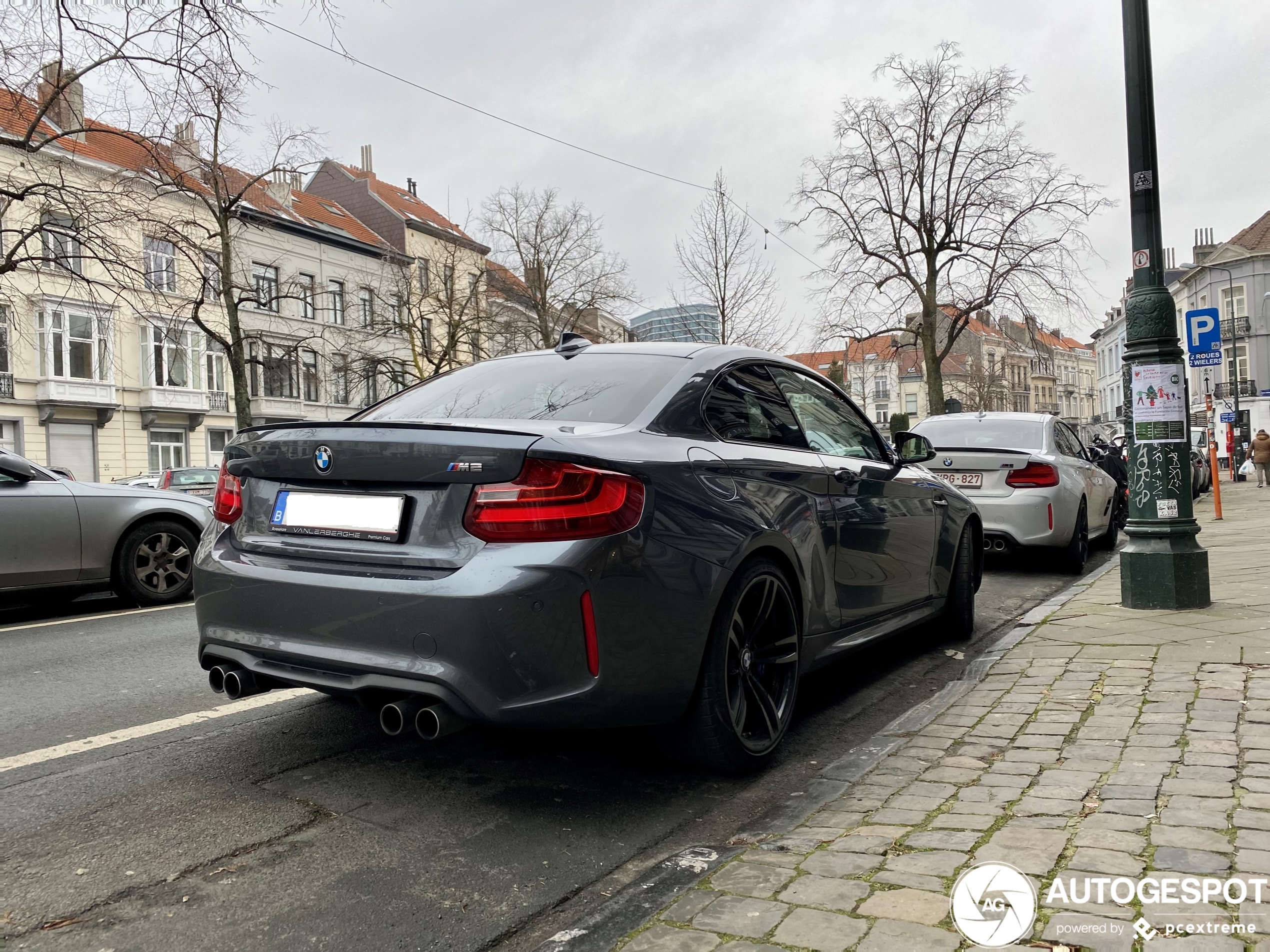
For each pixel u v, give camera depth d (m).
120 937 2.15
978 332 97.25
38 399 30.55
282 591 2.88
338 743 3.57
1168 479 5.52
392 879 2.44
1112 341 87.50
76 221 15.73
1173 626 5.01
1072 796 2.69
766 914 2.06
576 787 3.12
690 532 2.86
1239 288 57.75
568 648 2.59
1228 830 2.37
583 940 2.04
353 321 41.09
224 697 4.29
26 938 2.14
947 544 5.12
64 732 3.75
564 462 2.63
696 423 3.24
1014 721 3.53
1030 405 106.00
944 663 4.95
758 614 3.23
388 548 2.78
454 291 35.25
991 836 2.43
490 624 2.54
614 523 2.65
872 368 73.62
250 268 36.72
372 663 2.68
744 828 2.75
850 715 4.03
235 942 2.12
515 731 3.69
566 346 3.91
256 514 3.13
